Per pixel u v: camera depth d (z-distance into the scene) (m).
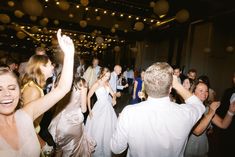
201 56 8.28
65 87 1.26
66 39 1.27
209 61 7.84
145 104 1.32
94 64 6.52
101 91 3.50
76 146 2.50
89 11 11.65
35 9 5.47
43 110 1.22
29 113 1.15
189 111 1.32
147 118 1.28
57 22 10.30
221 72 7.69
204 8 7.43
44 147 1.82
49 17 11.59
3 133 1.04
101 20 12.38
